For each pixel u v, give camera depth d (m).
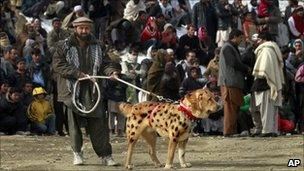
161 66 18.73
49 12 26.45
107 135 13.50
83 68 13.42
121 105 13.38
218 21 25.20
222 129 19.59
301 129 20.23
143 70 20.86
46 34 24.08
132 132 13.12
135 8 25.39
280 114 19.89
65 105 13.38
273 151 15.55
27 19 26.28
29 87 19.97
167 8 26.48
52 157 15.19
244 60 18.66
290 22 26.19
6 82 19.84
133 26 24.73
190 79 20.22
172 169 12.94
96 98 13.32
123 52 24.39
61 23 23.31
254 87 18.56
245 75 18.59
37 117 19.69
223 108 19.19
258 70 18.48
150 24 24.52
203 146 16.69
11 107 19.48
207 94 12.74
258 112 18.64
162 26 24.72
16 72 20.11
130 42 24.64
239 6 26.56
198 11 25.12
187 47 24.36
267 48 18.56
